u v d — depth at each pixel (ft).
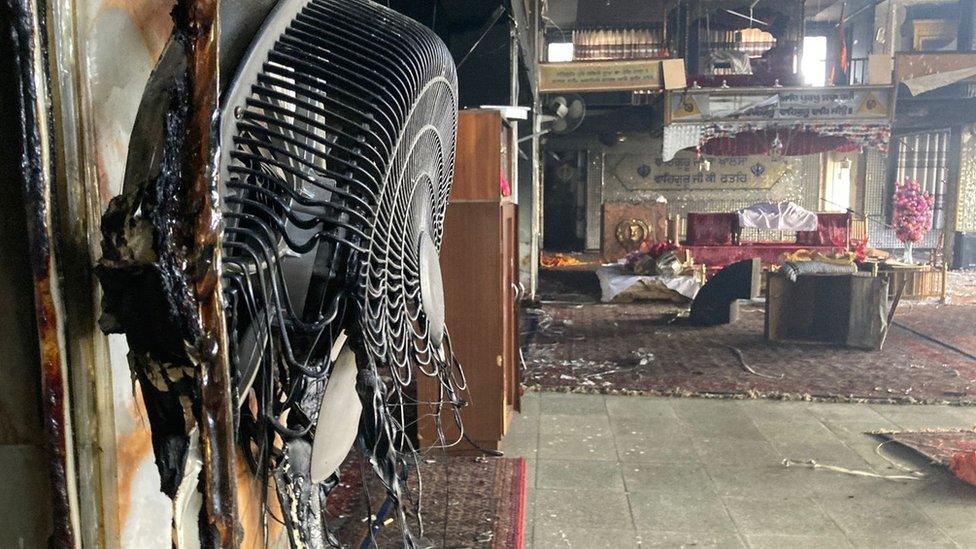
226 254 2.59
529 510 10.36
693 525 9.87
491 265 12.07
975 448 12.62
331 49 3.08
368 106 2.94
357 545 8.61
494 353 12.19
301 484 3.63
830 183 55.01
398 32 3.45
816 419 14.74
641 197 56.59
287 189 2.70
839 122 36.19
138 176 2.09
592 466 12.10
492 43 20.71
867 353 21.07
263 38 2.80
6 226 2.32
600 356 20.75
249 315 2.70
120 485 2.69
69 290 2.34
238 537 2.15
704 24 52.60
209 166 1.96
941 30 56.65
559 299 33.22
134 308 2.02
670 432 13.92
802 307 22.45
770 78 49.44
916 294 32.12
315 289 2.86
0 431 2.44
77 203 2.36
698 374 18.49
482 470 11.60
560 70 35.40
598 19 52.60
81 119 2.38
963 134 45.88
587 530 9.73
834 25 60.23
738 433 13.85
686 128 36.78
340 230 2.86
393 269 3.26
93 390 2.45
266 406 2.79
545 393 16.74
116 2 2.64
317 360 3.10
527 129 31.30
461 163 12.00
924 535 9.52
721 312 25.70
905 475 11.63
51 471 2.36
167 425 2.20
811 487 11.17
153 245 1.93
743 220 35.60
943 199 49.21
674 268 32.30
